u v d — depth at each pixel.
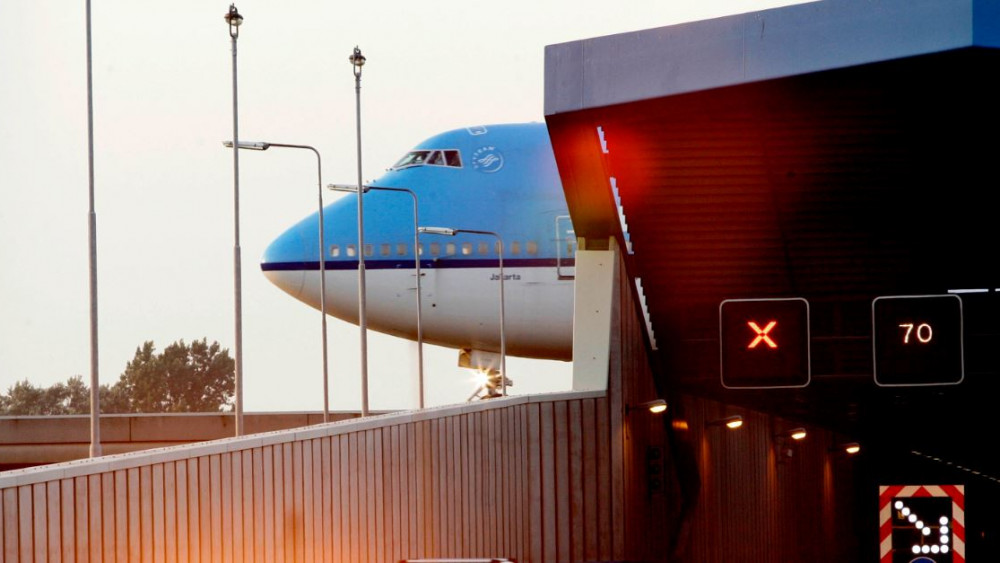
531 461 117.56
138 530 58.28
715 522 144.50
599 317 123.88
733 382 90.94
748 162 108.19
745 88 92.44
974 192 110.81
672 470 141.50
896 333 90.25
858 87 95.62
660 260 122.31
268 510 69.00
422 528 89.75
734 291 125.25
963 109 98.75
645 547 132.38
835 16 88.94
